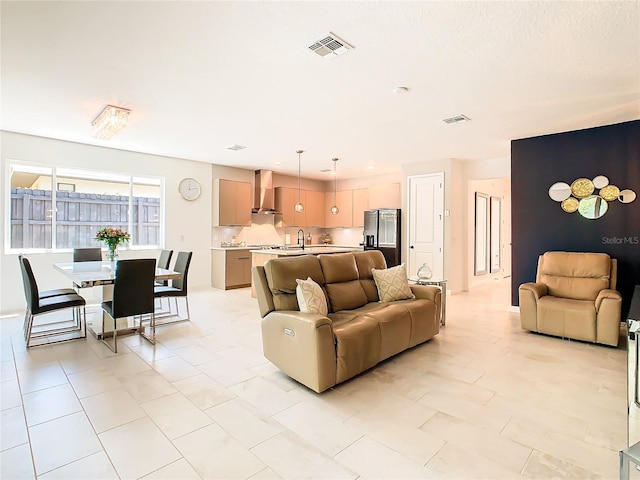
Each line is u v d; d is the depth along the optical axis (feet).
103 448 6.23
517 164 16.43
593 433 6.77
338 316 10.32
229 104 12.28
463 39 8.04
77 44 8.36
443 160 21.62
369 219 25.84
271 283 10.11
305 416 7.37
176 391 8.45
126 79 10.30
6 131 15.84
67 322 14.20
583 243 14.69
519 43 8.17
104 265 14.39
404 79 10.21
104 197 19.48
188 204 22.47
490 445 6.39
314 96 11.57
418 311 11.39
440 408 7.72
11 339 12.13
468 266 23.00
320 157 21.35
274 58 9.02
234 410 7.59
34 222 17.08
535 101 11.81
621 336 12.84
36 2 6.76
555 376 9.37
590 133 14.57
